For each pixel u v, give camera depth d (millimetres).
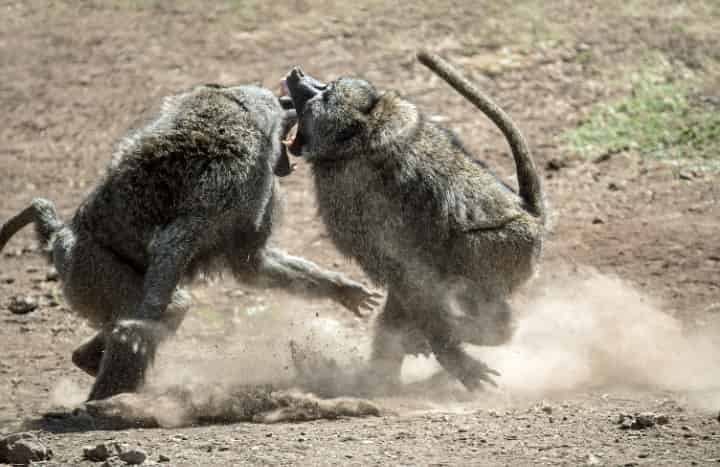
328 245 28719
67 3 46375
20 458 14789
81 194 33344
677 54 38719
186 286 20312
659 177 31062
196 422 17516
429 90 37562
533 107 36219
